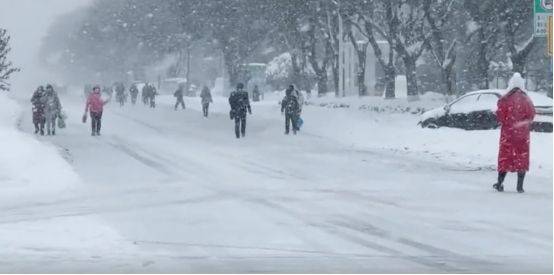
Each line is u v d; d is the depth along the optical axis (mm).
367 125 55406
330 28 89500
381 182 29688
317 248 17844
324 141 48531
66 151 40562
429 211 22906
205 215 22234
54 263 16172
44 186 27594
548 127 43531
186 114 81188
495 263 16203
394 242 18516
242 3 104000
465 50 78625
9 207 23406
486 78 71875
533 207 23594
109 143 46906
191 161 37031
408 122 54750
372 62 101875
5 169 29828
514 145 26469
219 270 15523
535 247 17875
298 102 53625
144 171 32906
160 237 19047
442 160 37781
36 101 53094
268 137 51625
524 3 66312
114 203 24312
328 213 22562
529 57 87625
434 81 109625
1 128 46531
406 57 73938
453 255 17047
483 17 69062
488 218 21734
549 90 57875
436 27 71750
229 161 37094
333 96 91812
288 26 92000
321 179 30547
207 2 114312
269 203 24422
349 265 15992
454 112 48156
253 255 17094
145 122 68625
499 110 26656
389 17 73062
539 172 32625
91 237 18844
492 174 32312
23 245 17906
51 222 20812
